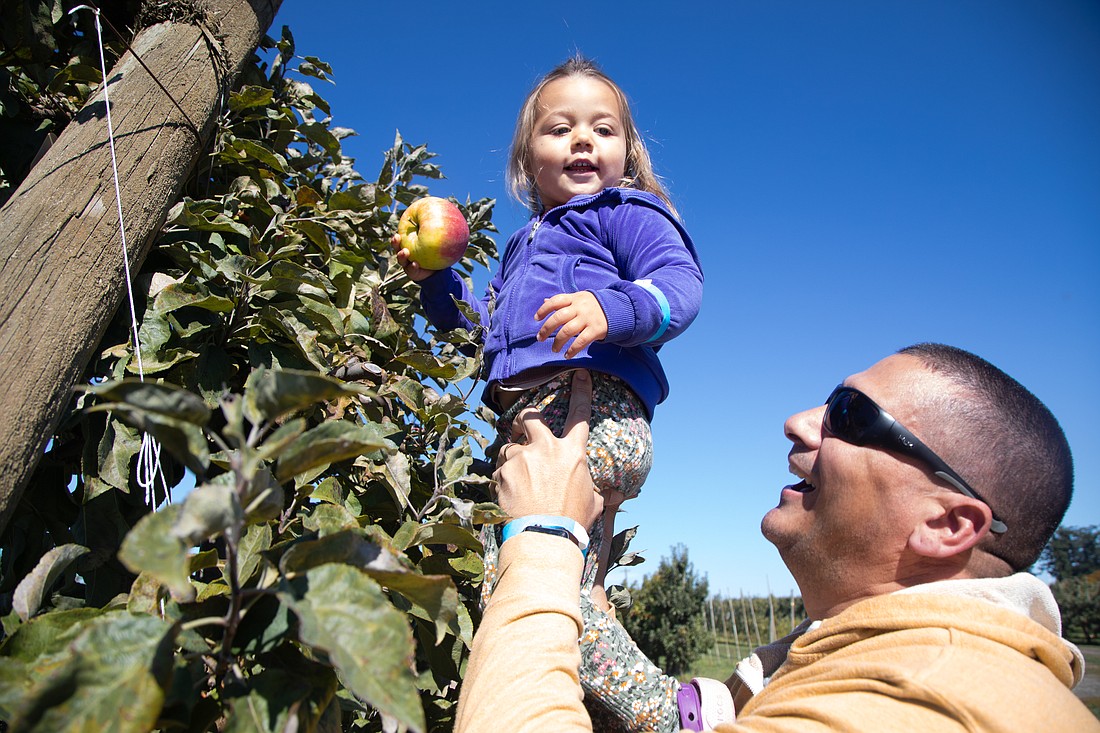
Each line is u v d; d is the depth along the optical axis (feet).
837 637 3.93
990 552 4.15
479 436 5.38
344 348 5.23
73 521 4.30
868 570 4.31
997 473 4.03
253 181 5.73
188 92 4.69
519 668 3.66
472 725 3.52
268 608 2.87
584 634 4.75
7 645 2.75
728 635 113.70
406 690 2.34
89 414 4.02
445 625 3.02
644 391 5.61
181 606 3.06
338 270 5.58
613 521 5.72
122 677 2.27
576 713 3.51
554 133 6.55
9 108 5.33
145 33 4.88
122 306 4.38
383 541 3.22
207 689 3.11
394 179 6.93
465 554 4.58
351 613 2.46
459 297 6.27
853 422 4.36
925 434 4.12
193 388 4.42
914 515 4.13
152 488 3.74
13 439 3.29
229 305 4.48
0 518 3.22
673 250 5.59
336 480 4.15
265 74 6.70
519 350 5.50
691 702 4.82
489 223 7.44
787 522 4.67
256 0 5.46
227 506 2.36
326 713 3.13
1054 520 4.22
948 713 3.22
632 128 7.05
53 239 3.76
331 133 6.75
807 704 3.49
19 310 3.51
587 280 5.70
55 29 5.86
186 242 4.87
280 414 2.65
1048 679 3.41
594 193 6.43
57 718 2.12
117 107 4.39
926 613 3.67
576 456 4.74
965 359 4.40
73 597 3.96
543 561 4.20
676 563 63.93
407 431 5.37
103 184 4.05
